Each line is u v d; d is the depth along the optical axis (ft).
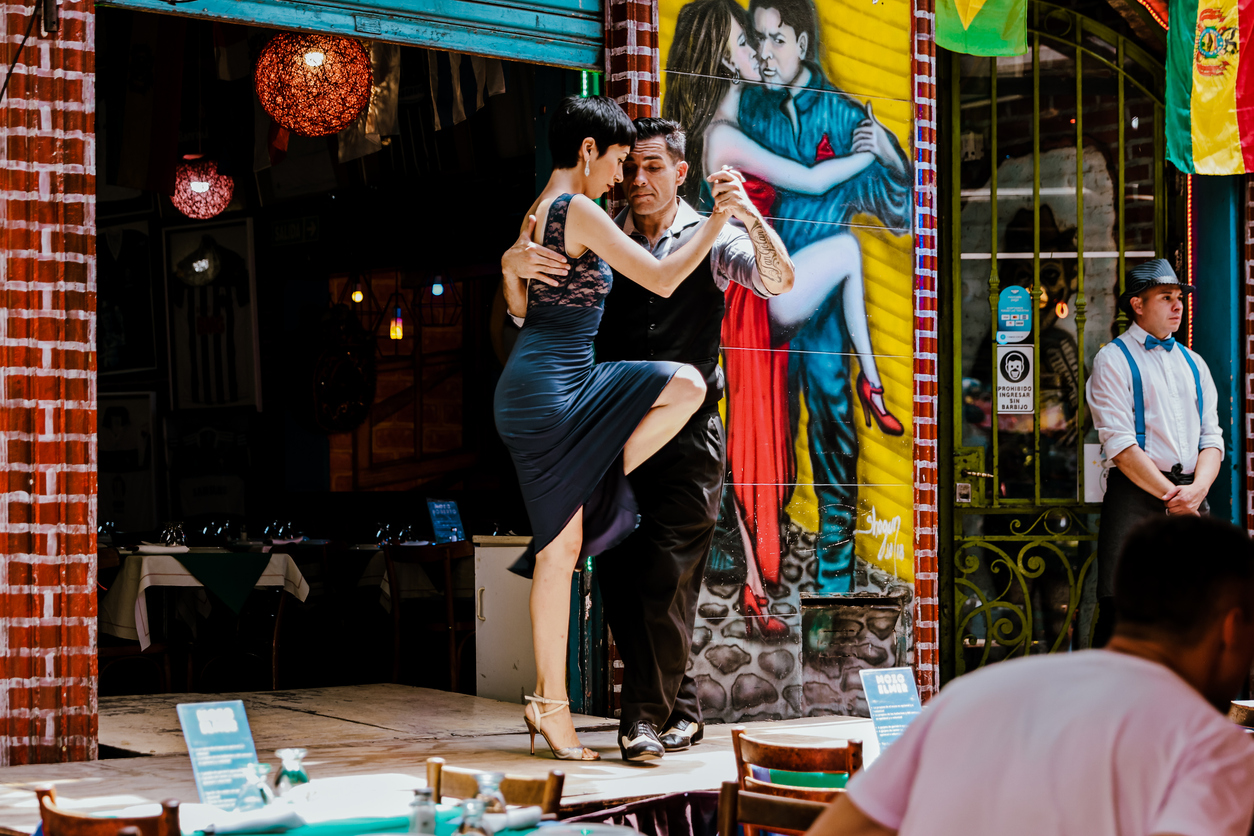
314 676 29.01
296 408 36.76
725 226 16.12
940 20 20.75
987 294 22.53
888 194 20.30
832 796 8.78
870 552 19.99
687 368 15.01
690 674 18.60
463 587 27.71
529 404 14.82
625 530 15.02
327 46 24.17
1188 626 5.96
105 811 10.80
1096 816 5.44
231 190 32.04
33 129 14.74
